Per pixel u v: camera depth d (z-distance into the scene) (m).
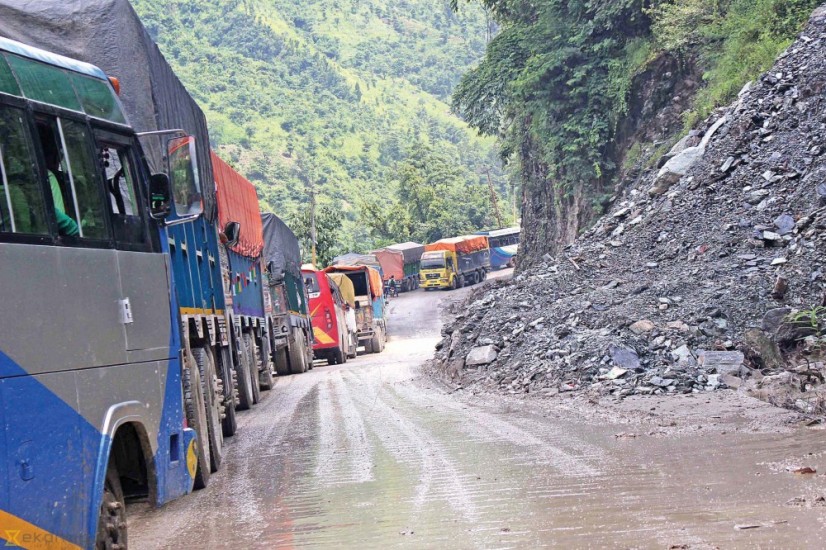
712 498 7.45
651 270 21.86
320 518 8.09
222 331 14.45
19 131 5.93
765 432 10.77
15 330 5.40
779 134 24.78
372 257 85.75
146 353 7.66
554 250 46.97
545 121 42.41
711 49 36.72
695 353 16.47
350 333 42.19
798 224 20.20
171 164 8.83
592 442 11.13
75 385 6.10
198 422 10.29
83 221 6.79
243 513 8.71
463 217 126.19
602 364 16.69
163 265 8.38
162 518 8.88
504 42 45.09
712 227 22.61
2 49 6.13
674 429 11.60
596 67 41.00
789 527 6.27
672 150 30.66
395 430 13.85
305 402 20.11
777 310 16.80
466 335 22.84
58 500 5.59
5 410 5.13
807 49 27.42
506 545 6.48
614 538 6.41
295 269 33.81
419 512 7.90
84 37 10.48
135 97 10.59
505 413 14.80
